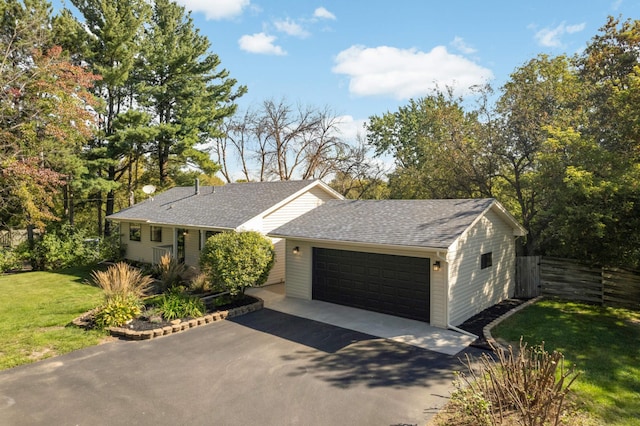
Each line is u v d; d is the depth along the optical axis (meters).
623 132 12.12
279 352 8.18
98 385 6.66
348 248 11.80
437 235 10.01
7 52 17.56
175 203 20.39
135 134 22.28
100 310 9.88
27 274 18.41
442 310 9.77
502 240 12.91
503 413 5.31
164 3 25.53
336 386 6.59
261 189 18.75
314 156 31.97
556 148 13.04
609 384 6.49
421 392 6.34
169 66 25.19
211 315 10.40
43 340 8.80
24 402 6.08
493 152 16.66
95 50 22.69
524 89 16.27
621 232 10.96
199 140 27.00
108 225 26.77
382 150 39.62
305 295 12.96
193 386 6.61
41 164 19.11
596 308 11.64
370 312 11.23
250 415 5.68
